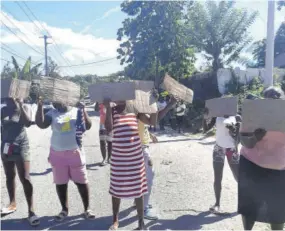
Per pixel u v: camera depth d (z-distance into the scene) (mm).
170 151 9812
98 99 4195
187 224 4680
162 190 6102
